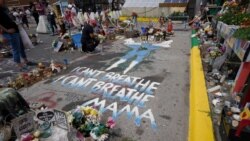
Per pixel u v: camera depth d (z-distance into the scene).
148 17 19.12
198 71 5.29
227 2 8.67
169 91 4.75
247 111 2.48
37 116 3.06
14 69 6.71
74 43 9.17
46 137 2.96
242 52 3.79
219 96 3.94
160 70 6.16
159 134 3.25
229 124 2.55
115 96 4.57
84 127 3.12
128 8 19.75
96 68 6.45
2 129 2.92
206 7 12.70
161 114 3.80
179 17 16.66
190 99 4.23
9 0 24.50
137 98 4.46
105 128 3.19
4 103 3.10
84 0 24.94
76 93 4.78
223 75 4.70
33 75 5.68
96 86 5.12
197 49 7.50
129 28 12.37
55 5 17.58
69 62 7.14
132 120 3.64
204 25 11.26
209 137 2.80
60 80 5.57
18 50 6.43
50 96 4.67
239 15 6.12
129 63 6.89
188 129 3.35
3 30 6.03
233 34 4.55
